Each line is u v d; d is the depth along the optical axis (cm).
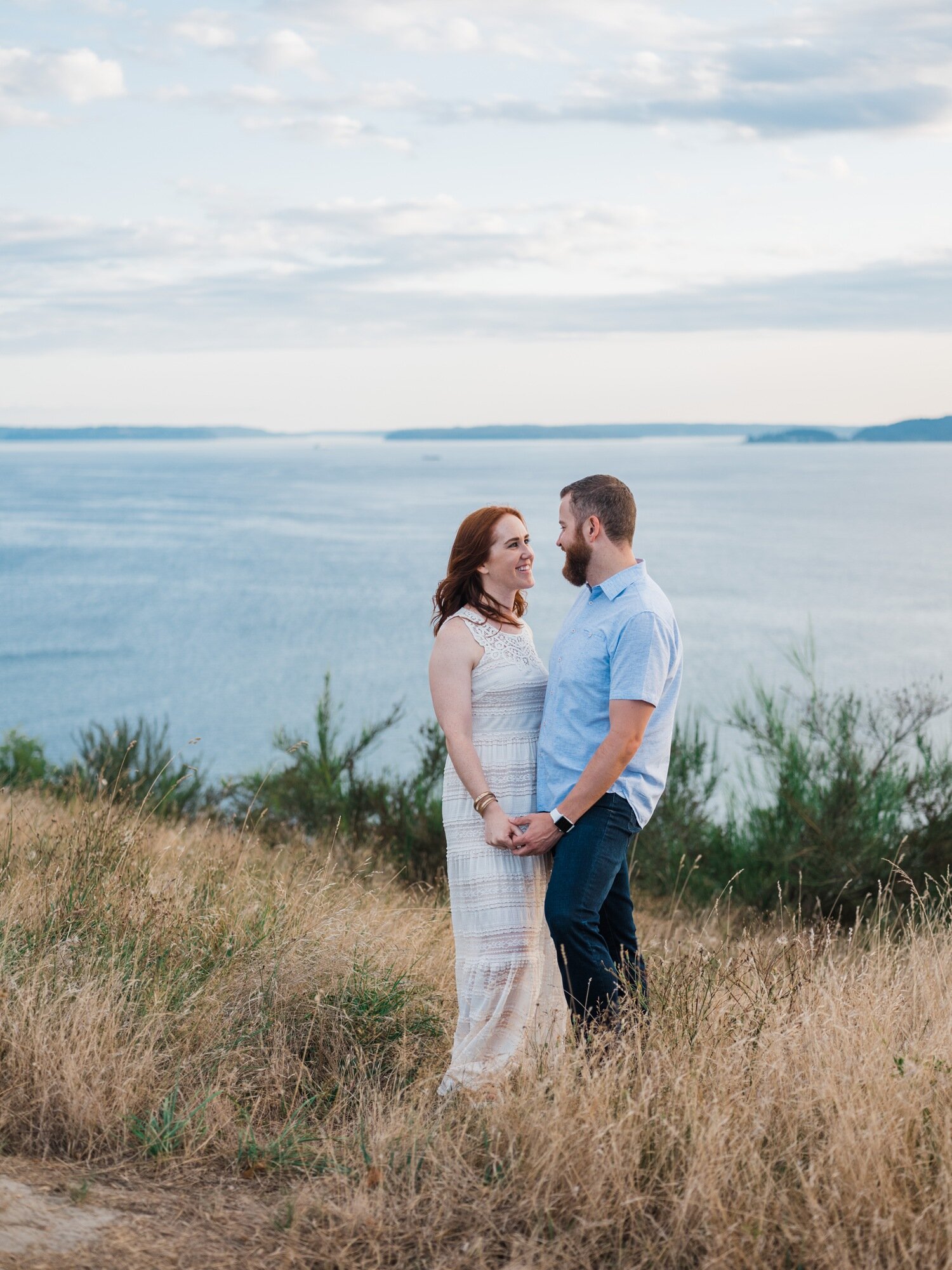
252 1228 257
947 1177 246
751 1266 232
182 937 400
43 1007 327
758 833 893
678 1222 248
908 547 19538
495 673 360
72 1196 262
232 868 534
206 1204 267
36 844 483
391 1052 367
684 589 13200
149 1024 333
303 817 996
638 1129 272
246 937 410
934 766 848
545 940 362
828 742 895
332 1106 331
